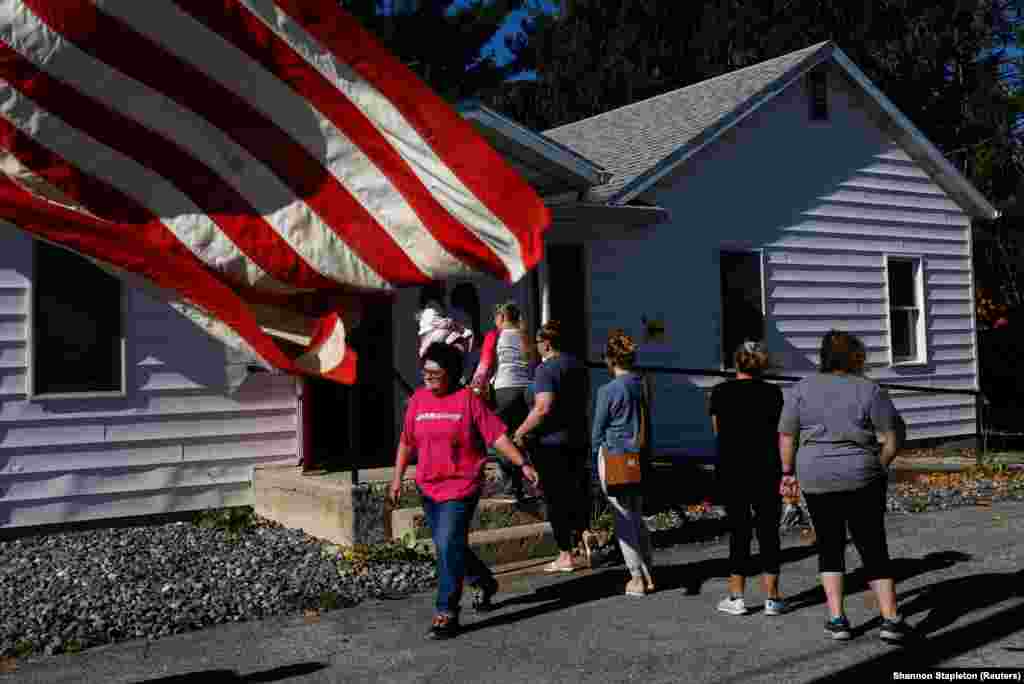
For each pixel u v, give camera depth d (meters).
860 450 5.37
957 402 16.27
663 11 33.19
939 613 5.98
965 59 31.42
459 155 5.80
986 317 21.06
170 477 9.39
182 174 5.30
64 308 9.06
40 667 5.50
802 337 14.41
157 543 8.41
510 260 5.81
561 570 7.45
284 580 7.17
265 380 9.91
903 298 15.95
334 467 9.79
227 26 5.40
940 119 30.58
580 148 15.77
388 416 10.95
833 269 14.87
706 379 13.38
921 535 8.66
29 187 4.95
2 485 8.65
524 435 7.15
